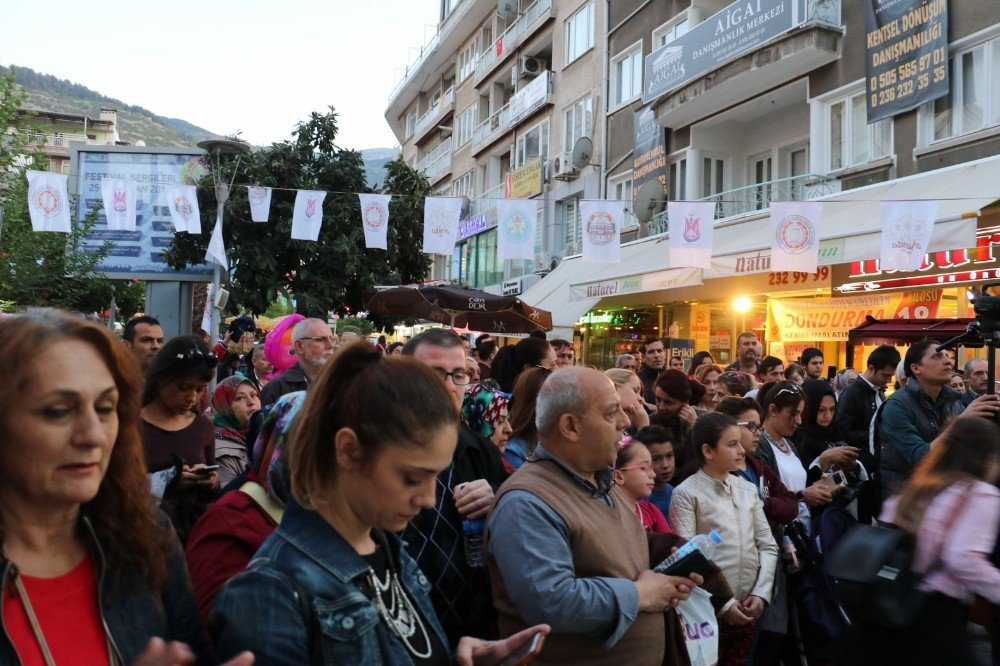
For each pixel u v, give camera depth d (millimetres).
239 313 13719
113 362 1479
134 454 1557
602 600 2391
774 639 4270
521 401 3547
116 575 1494
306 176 13430
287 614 1455
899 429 5355
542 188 22969
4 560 1336
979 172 9875
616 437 2676
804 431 5867
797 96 14336
